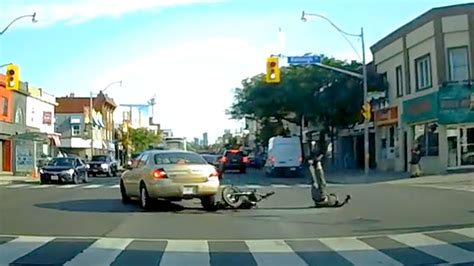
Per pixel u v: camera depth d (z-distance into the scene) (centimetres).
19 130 5419
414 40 3959
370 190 2747
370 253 1151
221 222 1599
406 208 1925
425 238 1322
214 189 1889
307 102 4872
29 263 1035
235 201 1934
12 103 5303
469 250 1175
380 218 1673
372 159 4950
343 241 1289
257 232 1420
